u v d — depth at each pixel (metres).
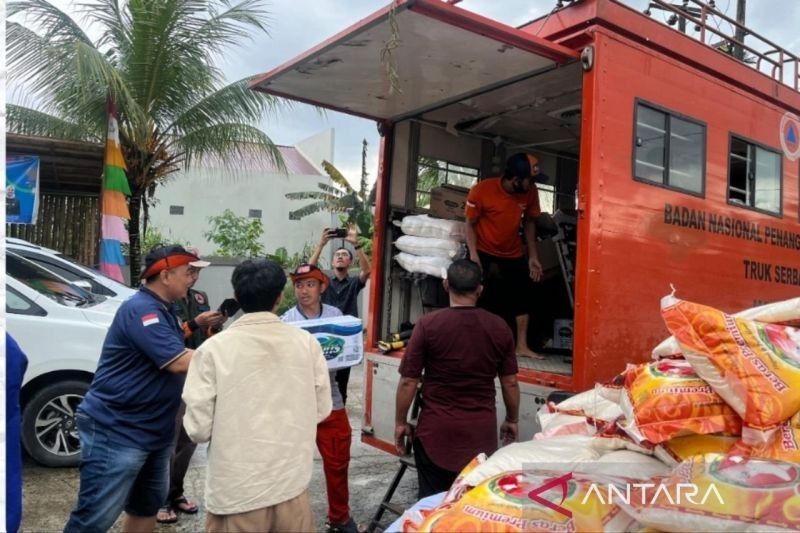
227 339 2.41
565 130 5.38
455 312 3.10
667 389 2.13
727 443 2.04
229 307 3.69
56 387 4.91
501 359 3.12
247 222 18.33
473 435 3.02
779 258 4.66
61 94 7.94
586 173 3.30
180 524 4.02
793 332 2.24
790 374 2.05
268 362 2.42
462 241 4.64
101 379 2.84
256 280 2.51
